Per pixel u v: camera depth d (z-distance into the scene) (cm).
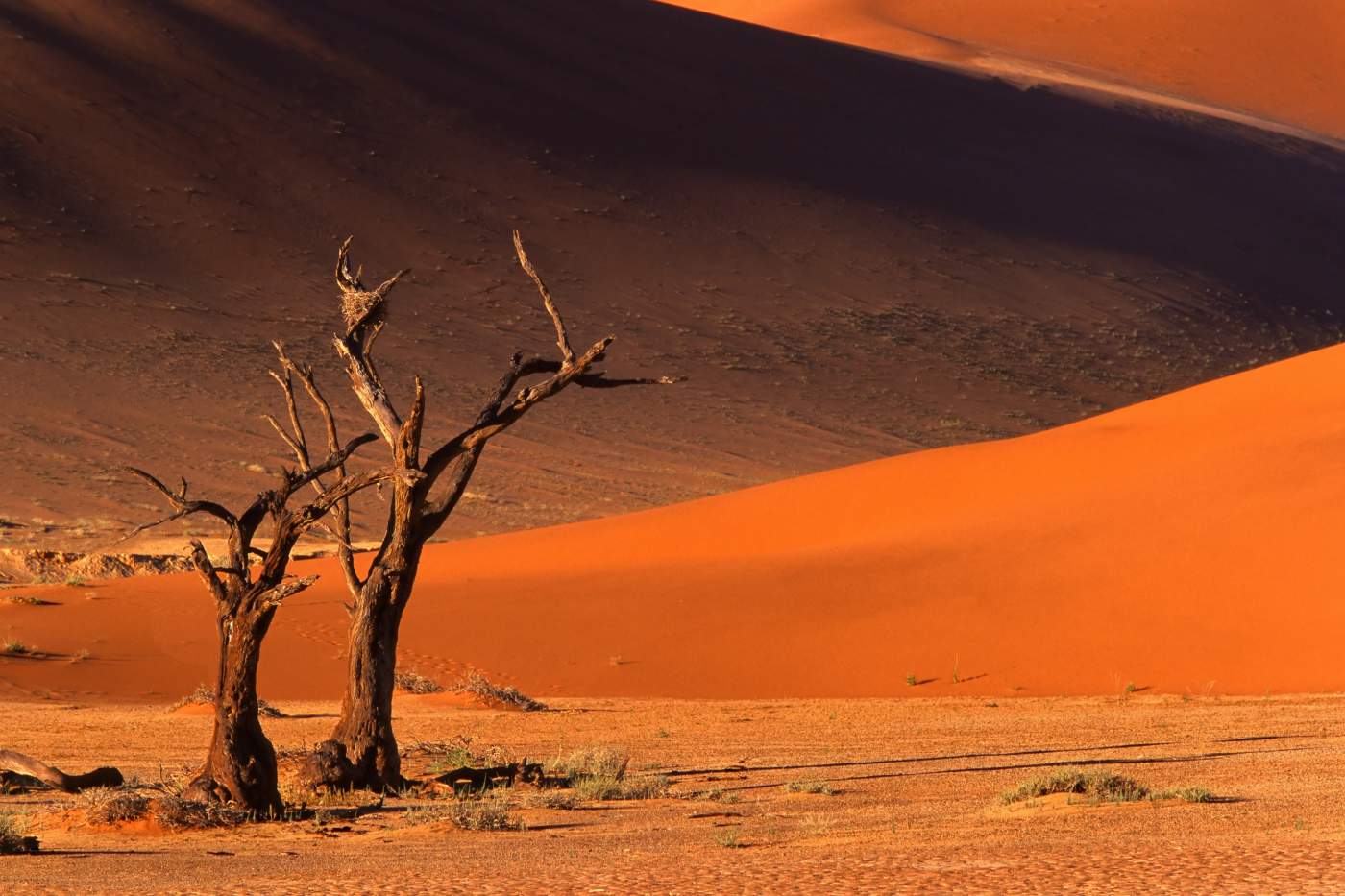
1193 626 6881
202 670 7062
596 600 7856
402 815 3159
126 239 18275
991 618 7162
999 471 9388
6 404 14325
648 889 2052
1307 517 7700
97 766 4266
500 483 14112
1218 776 3603
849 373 18625
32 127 19738
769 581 7900
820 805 3303
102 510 12344
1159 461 8944
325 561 9688
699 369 18025
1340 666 6391
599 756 3903
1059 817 2848
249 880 2280
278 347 3775
